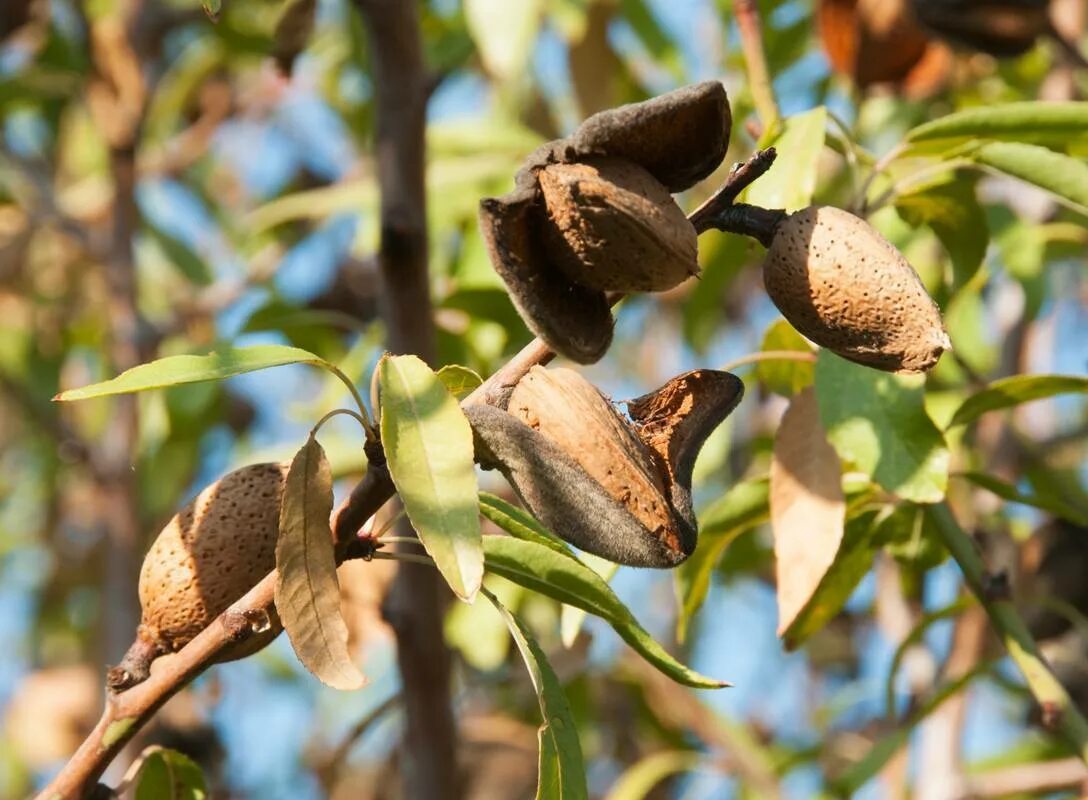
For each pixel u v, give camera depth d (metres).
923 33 4.08
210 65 5.93
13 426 6.71
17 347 6.04
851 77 4.24
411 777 3.46
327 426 5.17
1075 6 4.76
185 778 2.70
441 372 2.46
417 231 3.54
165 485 5.40
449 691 3.51
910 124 4.85
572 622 3.06
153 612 2.29
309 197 4.95
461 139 4.77
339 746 3.71
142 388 2.17
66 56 5.45
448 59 4.38
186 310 5.49
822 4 4.17
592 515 2.07
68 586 6.66
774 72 4.94
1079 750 2.86
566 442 2.09
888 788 4.59
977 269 3.32
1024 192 4.89
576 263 2.00
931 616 3.51
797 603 2.83
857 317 2.11
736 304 6.18
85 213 6.18
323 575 2.11
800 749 5.23
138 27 5.40
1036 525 4.64
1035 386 3.16
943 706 4.31
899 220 3.83
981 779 4.29
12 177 5.66
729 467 5.34
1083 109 2.97
